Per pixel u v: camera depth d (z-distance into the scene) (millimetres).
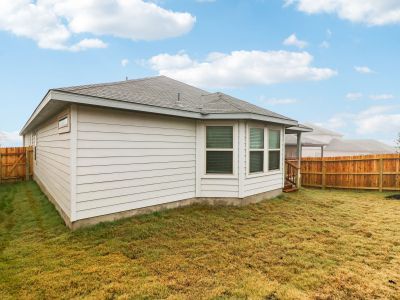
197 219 6242
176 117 7098
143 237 5027
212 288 3293
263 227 5805
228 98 9266
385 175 11242
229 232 5430
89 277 3521
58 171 6562
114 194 5820
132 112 6117
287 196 9492
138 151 6270
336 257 4254
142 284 3365
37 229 5371
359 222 6336
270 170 9008
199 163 7734
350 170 11977
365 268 3881
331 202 8766
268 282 3441
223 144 7668
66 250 4363
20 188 10578
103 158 5609
